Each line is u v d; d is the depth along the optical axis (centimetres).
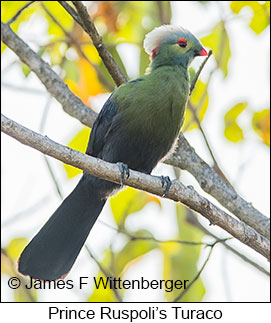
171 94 1143
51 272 1141
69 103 1265
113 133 1143
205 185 1230
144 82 1146
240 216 1217
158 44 1208
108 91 1347
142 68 1326
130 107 1131
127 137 1135
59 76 1321
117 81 1182
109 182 1125
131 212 1341
